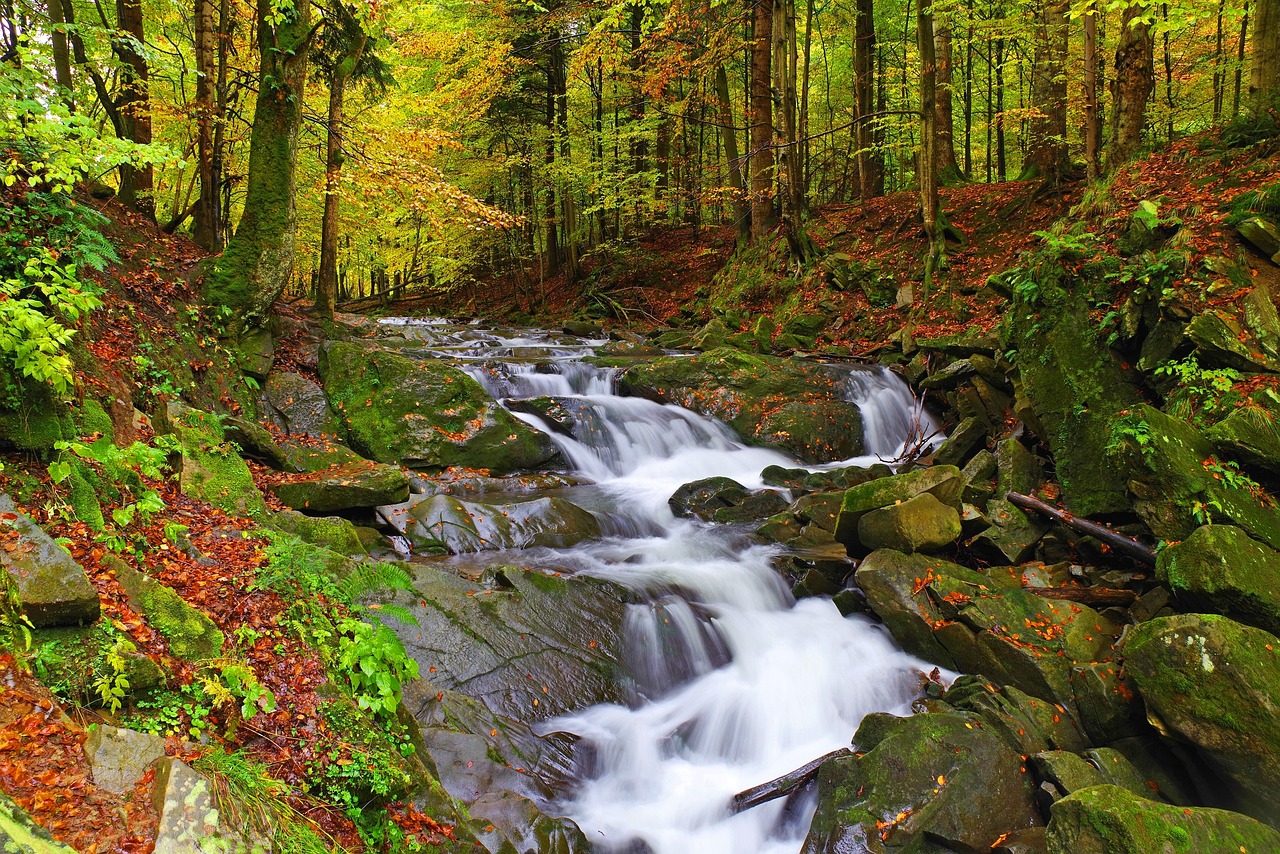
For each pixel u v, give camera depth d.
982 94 26.81
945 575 7.02
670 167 25.83
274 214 10.47
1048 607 6.59
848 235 19.41
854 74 22.12
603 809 5.25
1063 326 9.12
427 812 3.95
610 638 6.62
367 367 10.93
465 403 10.99
